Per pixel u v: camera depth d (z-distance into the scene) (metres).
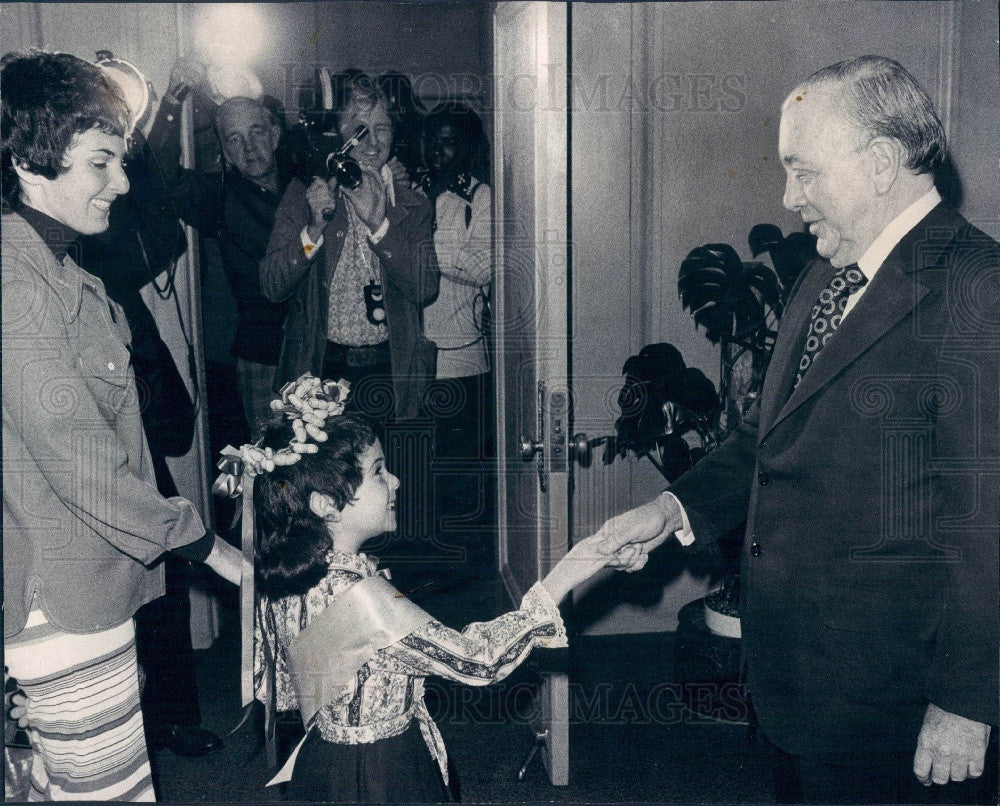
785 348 1.96
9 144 2.07
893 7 2.58
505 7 2.61
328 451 1.79
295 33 2.86
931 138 1.85
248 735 2.42
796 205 1.96
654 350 2.78
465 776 2.29
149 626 2.39
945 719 1.76
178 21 2.76
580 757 2.35
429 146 2.95
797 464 1.87
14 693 2.01
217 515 2.85
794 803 1.97
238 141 2.84
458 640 1.68
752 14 2.75
